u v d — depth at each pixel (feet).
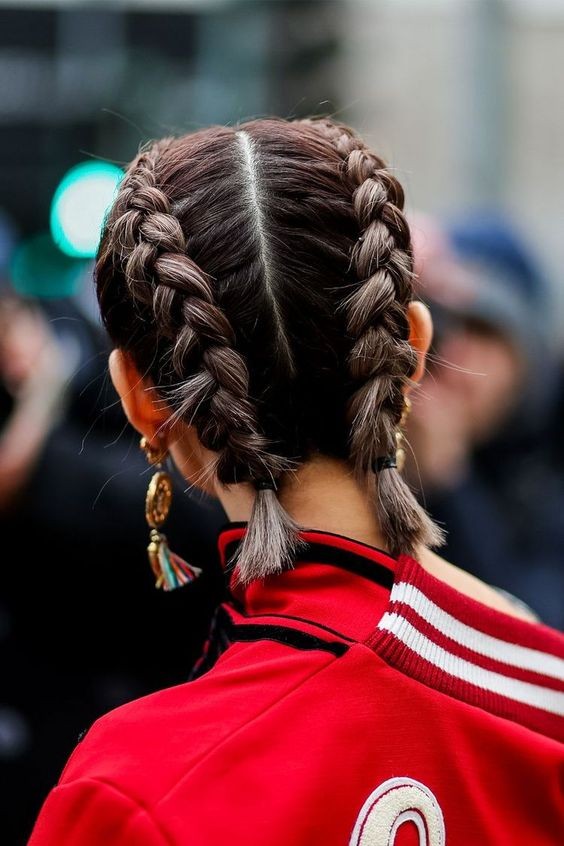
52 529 8.52
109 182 16.26
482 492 9.63
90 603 8.64
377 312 3.91
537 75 23.31
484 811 3.87
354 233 3.99
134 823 3.47
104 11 19.51
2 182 19.49
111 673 8.82
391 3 20.39
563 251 23.59
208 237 3.92
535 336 10.50
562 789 4.09
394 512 4.02
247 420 3.85
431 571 4.56
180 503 8.25
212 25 19.43
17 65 19.43
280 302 3.88
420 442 8.71
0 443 8.71
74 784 3.59
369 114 20.27
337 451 4.06
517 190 23.66
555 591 9.71
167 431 4.33
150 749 3.63
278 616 3.95
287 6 19.07
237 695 3.75
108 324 4.28
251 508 4.13
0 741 8.71
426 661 3.91
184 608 8.55
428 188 21.09
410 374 4.21
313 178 3.99
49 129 19.43
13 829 8.71
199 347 3.88
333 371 3.94
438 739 3.82
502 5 19.12
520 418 10.35
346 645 3.80
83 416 8.60
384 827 3.64
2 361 9.29
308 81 19.24
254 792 3.54
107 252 4.20
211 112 19.02
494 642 4.21
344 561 3.98
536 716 4.16
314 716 3.69
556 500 10.16
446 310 9.50
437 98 20.89
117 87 19.19
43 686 8.77
